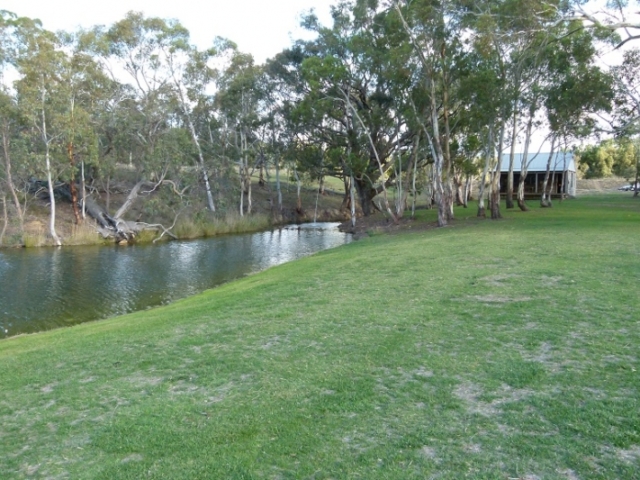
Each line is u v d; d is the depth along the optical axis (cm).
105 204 3394
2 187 2827
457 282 1030
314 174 3938
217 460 401
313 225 4000
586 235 1711
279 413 479
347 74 2923
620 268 1077
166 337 793
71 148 2853
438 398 490
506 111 2570
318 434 432
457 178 4734
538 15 2070
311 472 375
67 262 2178
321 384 544
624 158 6719
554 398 474
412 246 1772
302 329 771
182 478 379
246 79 3866
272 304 991
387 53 2639
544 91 2684
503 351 610
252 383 565
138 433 457
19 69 2638
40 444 453
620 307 772
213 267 2045
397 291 1004
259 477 372
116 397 555
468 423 436
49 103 2733
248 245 2761
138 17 3538
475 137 3125
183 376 608
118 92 3484
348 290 1068
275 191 5128
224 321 876
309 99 3016
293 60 3781
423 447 401
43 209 3095
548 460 373
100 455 425
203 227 3328
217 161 3878
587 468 361
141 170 3541
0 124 2612
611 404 456
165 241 2984
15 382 635
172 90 3769
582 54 2494
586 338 639
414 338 680
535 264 1172
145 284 1712
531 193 5266
